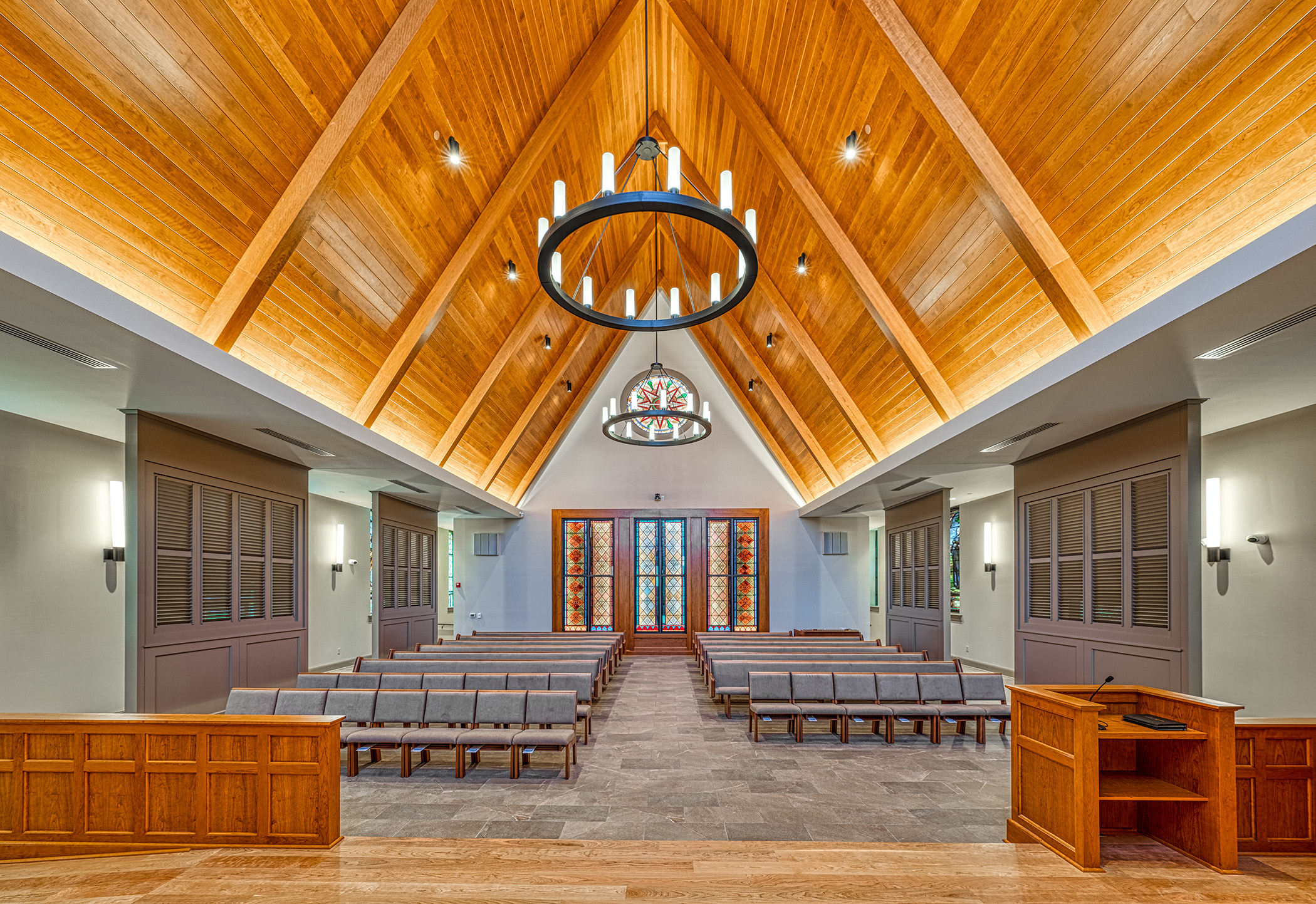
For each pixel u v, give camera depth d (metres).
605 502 15.66
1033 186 5.20
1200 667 5.80
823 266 8.42
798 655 9.70
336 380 7.28
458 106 6.32
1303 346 4.50
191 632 6.99
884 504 13.32
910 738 7.59
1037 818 4.25
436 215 6.95
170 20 4.09
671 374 15.80
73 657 7.56
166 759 4.07
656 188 10.38
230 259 5.30
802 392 11.66
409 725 6.56
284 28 4.59
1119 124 4.49
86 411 6.45
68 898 3.35
